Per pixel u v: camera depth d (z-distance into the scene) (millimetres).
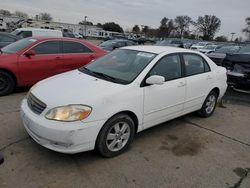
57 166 3254
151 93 3801
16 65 6012
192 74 4668
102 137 3305
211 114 5512
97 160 3438
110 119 3346
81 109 3092
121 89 3473
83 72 4199
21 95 6160
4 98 5848
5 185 2855
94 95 3256
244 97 7160
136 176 3176
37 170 3152
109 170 3248
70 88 3461
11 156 3400
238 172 3418
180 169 3391
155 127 4699
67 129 3008
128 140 3682
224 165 3564
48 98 3258
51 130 3023
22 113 3518
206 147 4062
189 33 78750
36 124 3135
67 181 2992
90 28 73625
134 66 3980
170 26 78625
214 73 5184
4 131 4098
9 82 6047
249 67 6535
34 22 58188
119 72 3953
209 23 76750
